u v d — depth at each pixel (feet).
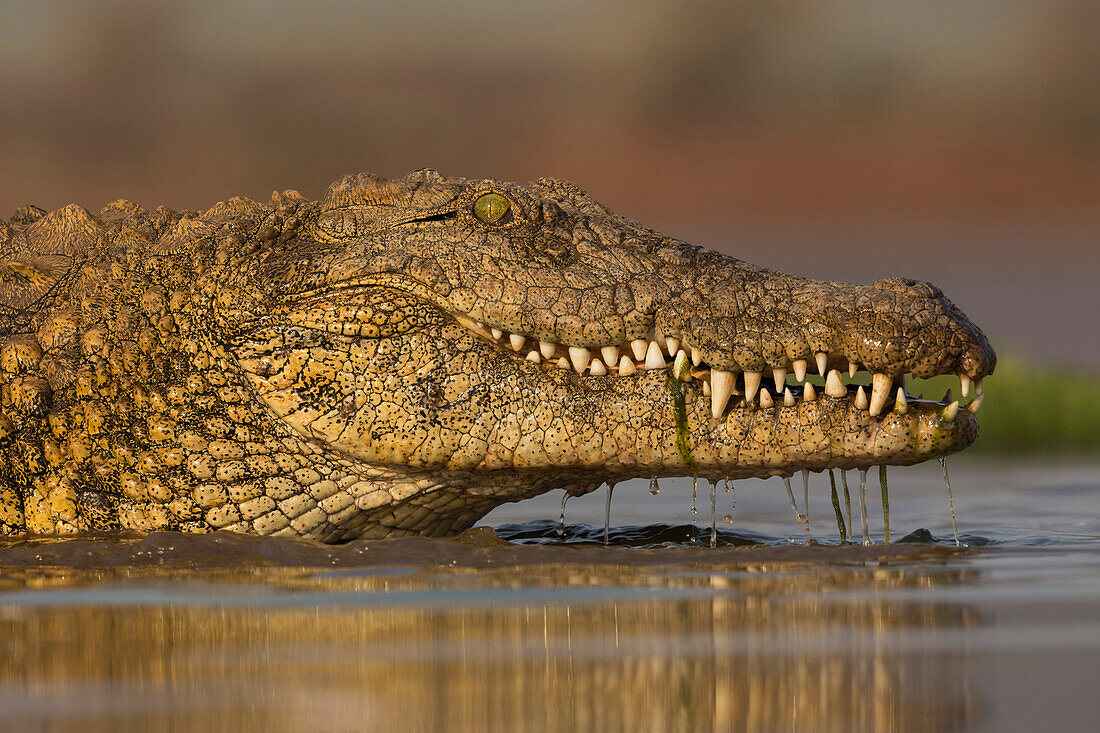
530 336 72.02
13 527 75.97
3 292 80.43
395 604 49.93
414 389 72.84
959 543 75.51
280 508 74.84
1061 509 101.81
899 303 68.44
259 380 73.97
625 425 71.10
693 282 71.67
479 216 74.38
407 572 61.21
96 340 76.28
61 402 76.02
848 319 67.92
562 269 72.54
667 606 48.37
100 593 55.06
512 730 30.35
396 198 76.23
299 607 49.65
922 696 33.42
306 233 77.15
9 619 47.73
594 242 74.18
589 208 82.33
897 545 68.64
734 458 70.13
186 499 74.64
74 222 83.87
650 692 34.14
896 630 42.86
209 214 80.02
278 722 31.35
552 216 75.25
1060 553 66.23
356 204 76.48
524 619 45.80
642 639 41.68
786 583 54.95
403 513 77.15
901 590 52.24
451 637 42.50
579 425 71.46
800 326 68.64
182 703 33.60
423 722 31.19
